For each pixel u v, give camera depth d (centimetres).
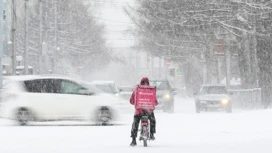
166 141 3506
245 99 8825
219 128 4416
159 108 7425
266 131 4134
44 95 4822
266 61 8862
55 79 4878
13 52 9275
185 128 4441
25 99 4797
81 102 4856
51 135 3916
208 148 3050
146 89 3192
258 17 8688
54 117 4825
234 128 4406
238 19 8838
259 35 8650
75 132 4141
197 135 3891
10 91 4831
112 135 3922
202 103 7244
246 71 9381
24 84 4834
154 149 3012
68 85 4888
